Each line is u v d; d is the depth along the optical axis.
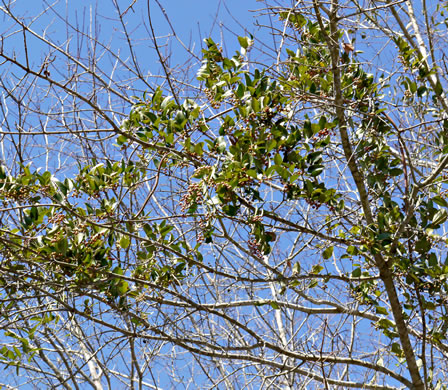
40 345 6.54
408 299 6.06
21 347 6.01
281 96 5.75
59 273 5.36
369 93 6.18
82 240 5.34
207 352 5.81
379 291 6.30
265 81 5.87
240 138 5.53
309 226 5.73
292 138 5.54
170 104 5.77
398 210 5.79
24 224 5.40
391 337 6.30
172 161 5.86
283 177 5.36
